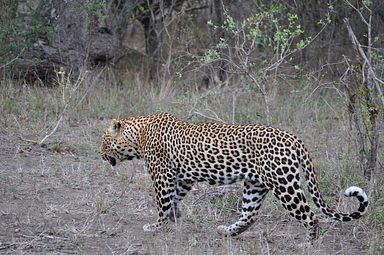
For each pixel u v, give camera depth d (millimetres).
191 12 24297
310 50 21750
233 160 10500
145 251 10312
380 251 10375
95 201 12328
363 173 13211
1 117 17406
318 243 10344
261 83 17219
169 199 11195
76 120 17938
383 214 11617
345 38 21781
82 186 13258
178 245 10398
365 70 14109
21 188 13008
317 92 19578
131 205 12422
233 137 10492
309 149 15570
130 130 11633
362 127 14375
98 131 17047
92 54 22188
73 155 15281
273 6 17094
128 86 21031
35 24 20219
